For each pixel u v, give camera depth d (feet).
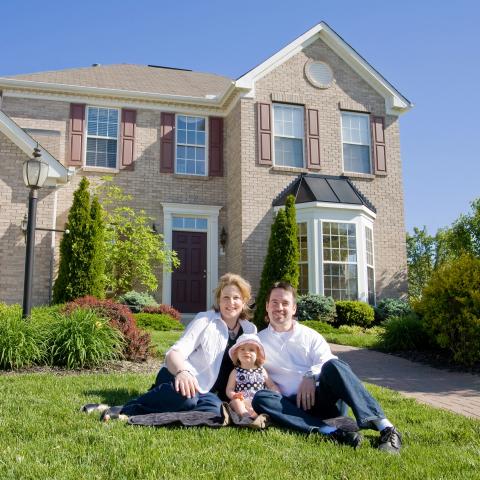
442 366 27.58
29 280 25.64
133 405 14.15
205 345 14.62
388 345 32.30
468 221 71.77
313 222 49.06
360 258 49.67
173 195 54.29
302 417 13.41
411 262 101.24
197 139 56.59
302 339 14.69
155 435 12.31
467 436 13.88
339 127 54.95
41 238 44.57
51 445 11.43
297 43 54.60
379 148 55.72
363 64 56.03
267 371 14.89
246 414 13.50
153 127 55.11
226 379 14.94
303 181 51.72
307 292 48.57
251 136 51.98
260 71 53.11
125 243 46.96
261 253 50.21
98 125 54.24
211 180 55.62
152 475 9.64
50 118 52.65
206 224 55.06
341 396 13.09
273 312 14.87
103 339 24.64
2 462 10.19
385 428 12.49
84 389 18.35
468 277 27.40
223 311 15.03
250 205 50.67
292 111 54.29
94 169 52.31
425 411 16.99
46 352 23.66
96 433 12.24
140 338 26.40
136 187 53.36
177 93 58.39
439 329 28.66
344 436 12.64
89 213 41.06
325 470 10.45
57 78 56.54
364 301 48.98
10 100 52.21
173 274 53.06
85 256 40.16
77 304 27.66
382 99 57.06
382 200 54.80
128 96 54.24
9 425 13.05
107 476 9.64
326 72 55.47
